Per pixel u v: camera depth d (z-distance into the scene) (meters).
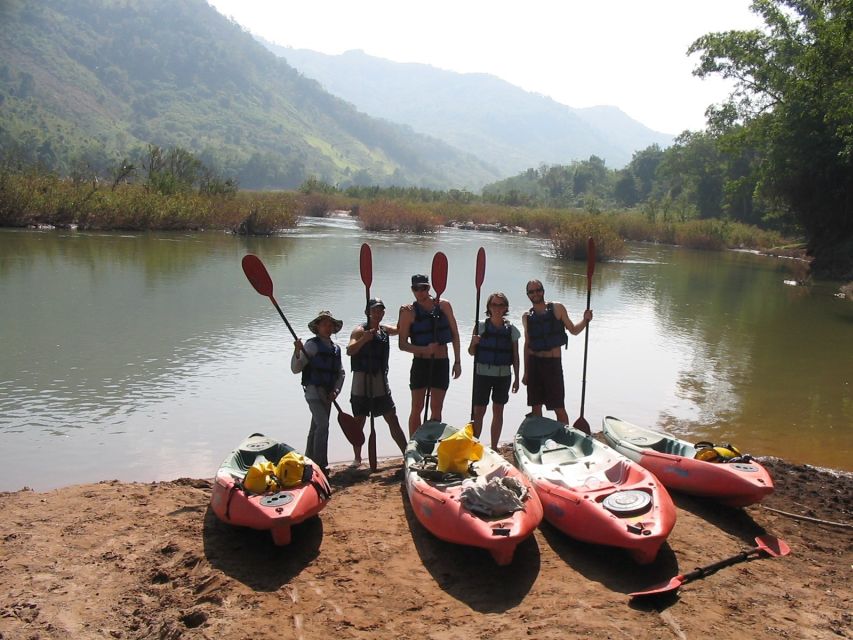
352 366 7.15
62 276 18.41
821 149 31.03
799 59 30.28
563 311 7.46
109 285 17.44
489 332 7.21
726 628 4.34
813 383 11.73
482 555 5.30
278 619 4.45
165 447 7.96
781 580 4.99
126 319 13.91
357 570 5.05
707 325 16.95
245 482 5.50
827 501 6.57
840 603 4.70
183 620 4.50
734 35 33.94
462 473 5.86
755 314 19.02
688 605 4.59
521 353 13.10
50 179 32.03
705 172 67.25
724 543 5.54
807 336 16.09
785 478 7.19
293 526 5.75
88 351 11.59
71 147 166.62
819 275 29.80
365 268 7.53
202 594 4.75
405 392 10.20
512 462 7.32
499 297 7.11
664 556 5.27
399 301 17.03
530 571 5.07
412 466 6.01
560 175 139.75
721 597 4.71
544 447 6.61
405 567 5.11
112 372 10.55
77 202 30.58
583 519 5.21
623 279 25.11
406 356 12.00
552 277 24.20
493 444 7.37
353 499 6.33
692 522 5.89
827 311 20.20
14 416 8.70
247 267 6.89
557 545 5.49
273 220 34.34
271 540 5.50
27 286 16.78
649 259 34.97
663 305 19.69
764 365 12.97
